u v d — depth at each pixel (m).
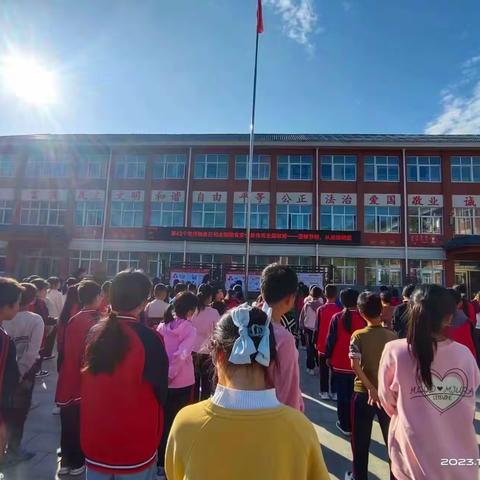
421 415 1.75
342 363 4.04
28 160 24.73
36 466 3.23
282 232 21.55
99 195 23.66
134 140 24.11
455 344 1.83
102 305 3.54
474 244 19.08
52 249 23.39
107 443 1.90
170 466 1.18
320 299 7.22
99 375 1.95
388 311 5.63
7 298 2.71
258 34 11.24
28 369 3.39
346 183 22.33
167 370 2.08
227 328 1.26
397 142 21.78
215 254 22.16
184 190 23.23
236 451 1.07
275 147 22.86
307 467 1.12
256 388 1.17
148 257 22.66
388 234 21.50
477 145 21.12
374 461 3.49
